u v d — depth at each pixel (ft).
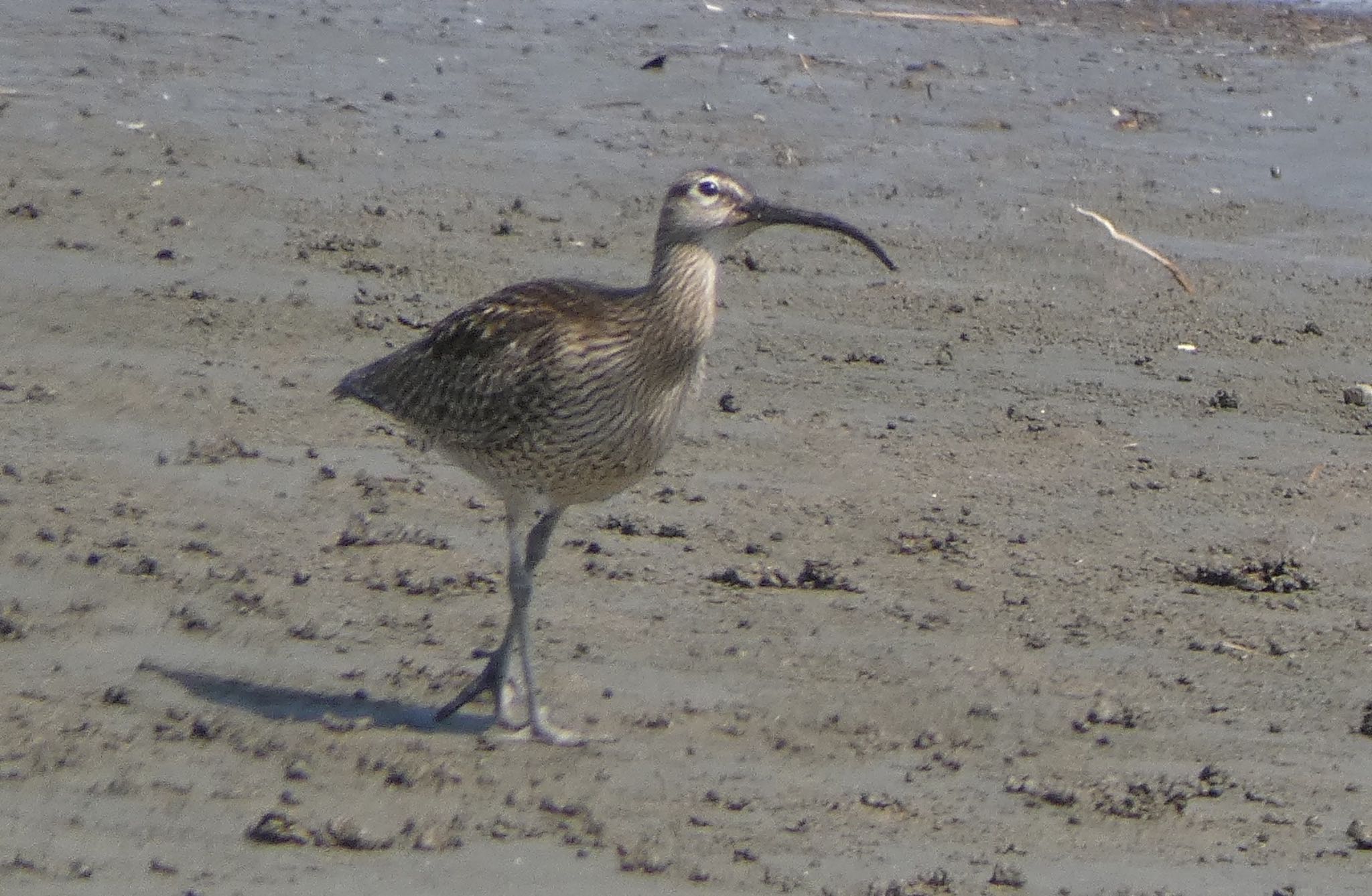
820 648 38.99
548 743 34.42
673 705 36.22
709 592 41.42
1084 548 45.03
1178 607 42.01
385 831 30.63
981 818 32.45
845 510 46.42
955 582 42.65
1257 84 87.71
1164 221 70.38
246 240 61.67
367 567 41.45
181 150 69.46
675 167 72.43
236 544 42.04
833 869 30.27
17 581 39.17
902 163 74.64
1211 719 36.96
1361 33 98.73
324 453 47.75
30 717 33.58
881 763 34.47
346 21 90.38
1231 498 48.60
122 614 38.19
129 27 86.12
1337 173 76.43
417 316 56.90
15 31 83.87
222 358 52.90
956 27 96.17
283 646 37.60
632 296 34.86
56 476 44.73
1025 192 72.38
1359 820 32.91
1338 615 42.04
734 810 32.24
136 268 58.49
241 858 29.43
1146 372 57.36
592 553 43.06
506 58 85.71
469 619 39.45
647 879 29.60
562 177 70.54
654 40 90.38
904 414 53.11
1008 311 61.67
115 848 29.48
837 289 62.44
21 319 54.13
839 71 86.69
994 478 49.11
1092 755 35.19
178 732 33.63
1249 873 30.91
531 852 30.25
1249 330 61.16
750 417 52.03
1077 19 99.25
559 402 34.37
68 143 69.21
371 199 66.54
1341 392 56.70
